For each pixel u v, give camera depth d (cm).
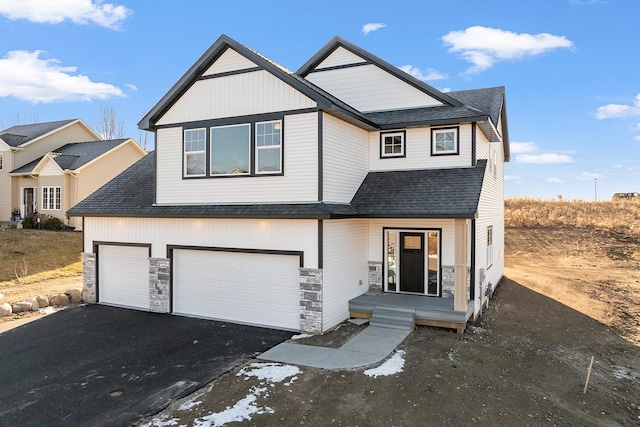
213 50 1227
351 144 1300
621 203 3762
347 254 1227
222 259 1232
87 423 634
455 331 1113
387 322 1131
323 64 1602
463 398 725
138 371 840
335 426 618
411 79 1457
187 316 1280
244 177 1209
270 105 1172
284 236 1127
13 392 747
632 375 904
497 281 1856
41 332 1112
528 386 802
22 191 2914
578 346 1082
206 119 1269
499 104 1583
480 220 1316
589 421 684
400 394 726
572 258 2678
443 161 1330
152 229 1341
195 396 721
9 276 1669
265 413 655
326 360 884
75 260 2003
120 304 1416
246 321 1194
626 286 1867
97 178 2788
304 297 1095
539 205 3897
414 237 1321
